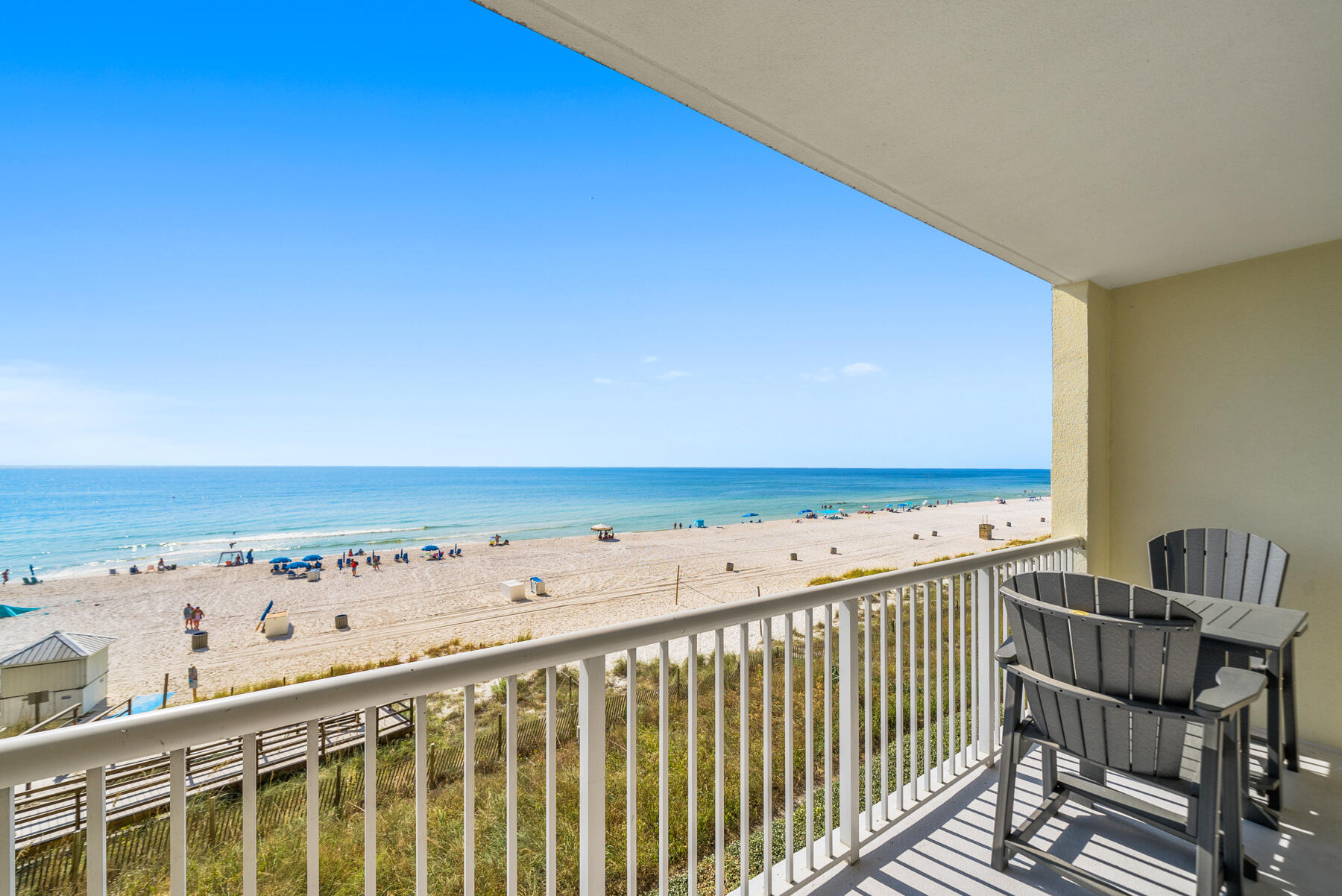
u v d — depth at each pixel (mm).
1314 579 2895
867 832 2072
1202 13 1411
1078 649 1702
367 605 18656
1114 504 3604
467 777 1071
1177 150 2047
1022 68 1623
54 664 8734
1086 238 2838
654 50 1559
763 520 48875
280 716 863
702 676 6738
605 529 37188
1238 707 1552
